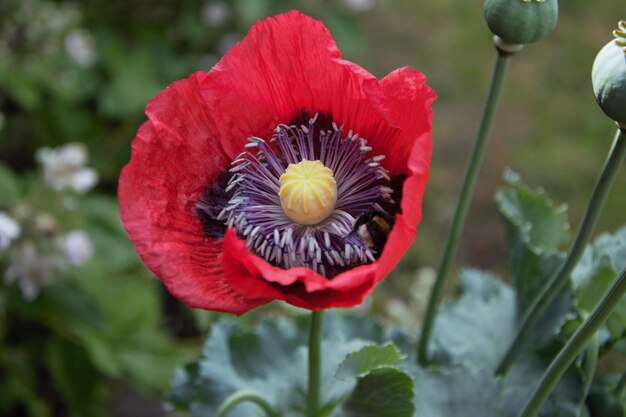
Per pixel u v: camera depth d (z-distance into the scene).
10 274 0.62
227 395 0.43
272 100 0.40
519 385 0.41
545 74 1.09
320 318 0.39
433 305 0.43
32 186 0.67
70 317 0.69
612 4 1.18
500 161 0.99
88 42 0.80
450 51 1.13
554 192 0.96
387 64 1.10
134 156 0.37
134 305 0.71
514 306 0.43
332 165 0.40
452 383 0.41
